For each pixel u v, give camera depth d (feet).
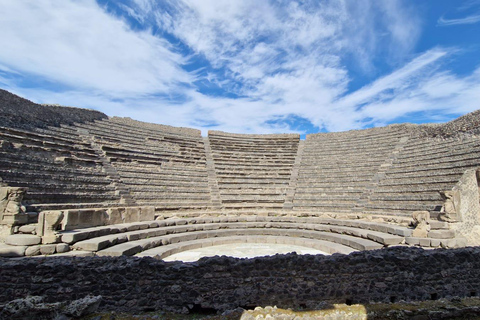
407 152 73.61
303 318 20.33
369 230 46.62
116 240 37.65
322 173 82.02
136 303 23.82
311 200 72.43
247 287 24.86
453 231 37.27
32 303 19.60
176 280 24.40
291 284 25.21
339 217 58.75
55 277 23.57
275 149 101.40
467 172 41.16
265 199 75.56
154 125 99.66
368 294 25.79
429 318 21.13
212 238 48.47
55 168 50.75
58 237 32.76
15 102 60.85
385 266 26.50
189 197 69.97
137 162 73.10
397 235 40.93
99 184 57.67
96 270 23.94
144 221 52.60
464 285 27.63
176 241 44.88
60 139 61.31
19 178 42.42
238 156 95.76
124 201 57.77
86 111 82.58
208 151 94.99
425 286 26.71
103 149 69.26
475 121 62.95
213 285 24.58
